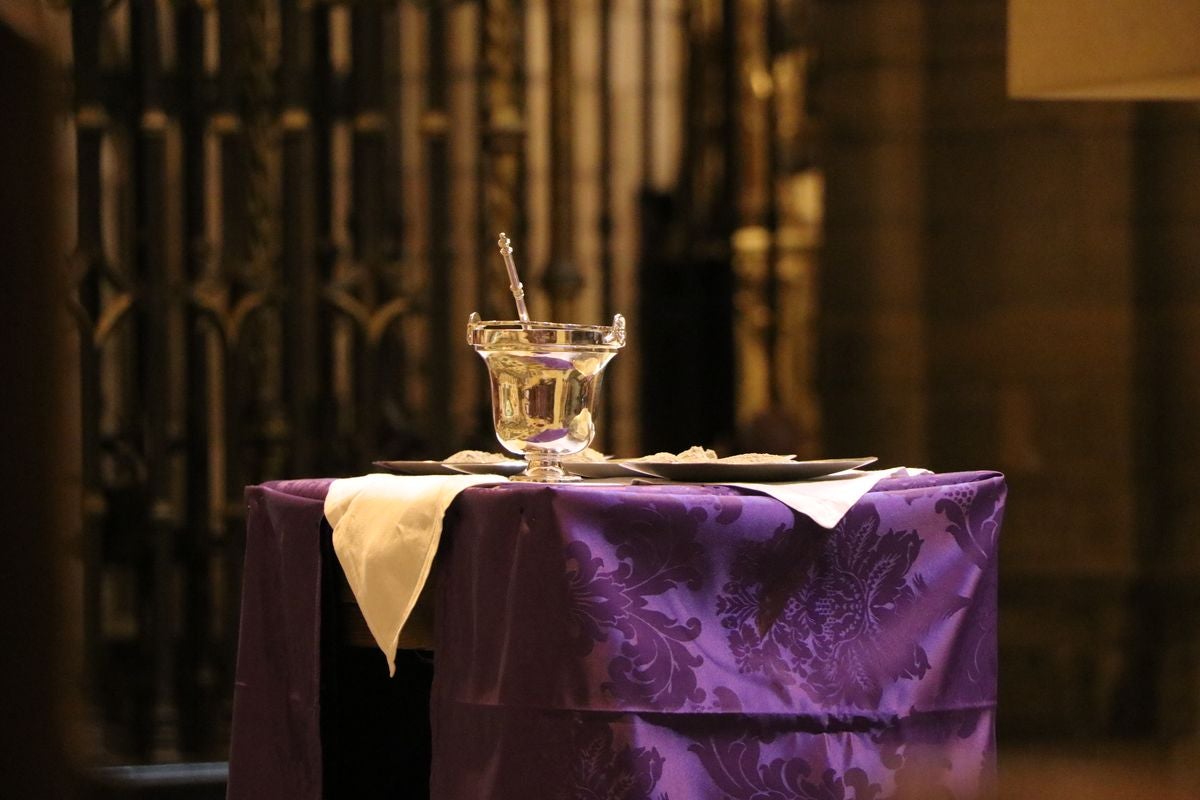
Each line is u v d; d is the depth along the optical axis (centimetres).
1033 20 378
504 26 1295
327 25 1320
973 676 486
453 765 456
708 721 436
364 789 574
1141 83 360
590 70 1576
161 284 1161
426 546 462
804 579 459
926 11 1348
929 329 1367
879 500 472
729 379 1434
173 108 1291
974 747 480
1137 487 1320
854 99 1369
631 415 1469
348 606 529
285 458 1217
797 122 1388
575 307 1337
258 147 1225
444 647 468
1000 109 1339
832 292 1384
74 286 1123
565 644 427
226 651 1172
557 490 431
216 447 1313
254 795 543
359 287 1244
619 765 421
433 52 1264
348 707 574
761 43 1388
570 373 502
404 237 1376
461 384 1446
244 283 1211
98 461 1120
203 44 1266
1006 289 1341
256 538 555
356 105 1251
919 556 480
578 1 1562
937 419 1365
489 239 1313
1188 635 1299
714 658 441
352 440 1245
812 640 457
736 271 1404
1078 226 1327
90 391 1118
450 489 464
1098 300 1325
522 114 1306
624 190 1562
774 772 443
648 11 1460
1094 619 1315
